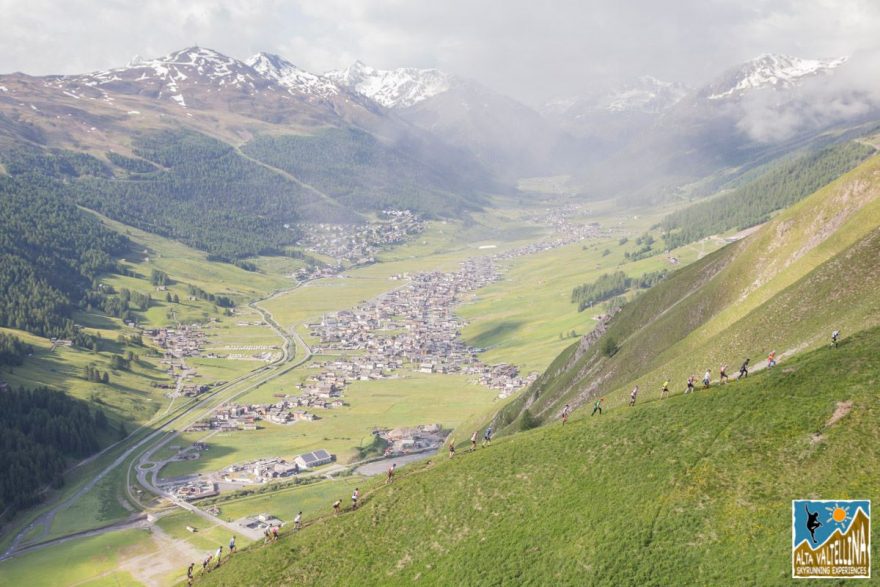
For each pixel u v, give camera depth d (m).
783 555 58.00
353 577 82.00
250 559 93.69
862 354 77.00
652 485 72.94
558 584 66.69
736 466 69.75
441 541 81.38
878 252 110.81
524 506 80.56
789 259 160.25
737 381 84.94
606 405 123.00
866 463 62.25
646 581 62.16
